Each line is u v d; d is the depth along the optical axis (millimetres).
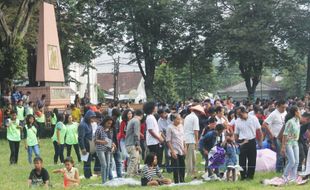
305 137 18656
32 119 23562
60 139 23562
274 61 61500
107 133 17641
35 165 15914
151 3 63406
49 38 46000
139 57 65500
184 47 66250
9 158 26203
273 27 62531
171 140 17500
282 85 104938
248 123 17562
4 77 45094
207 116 22500
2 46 44812
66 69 59844
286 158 18500
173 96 94875
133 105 44750
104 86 135625
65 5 56250
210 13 64125
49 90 44500
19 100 35094
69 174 16797
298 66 68688
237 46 59125
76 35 59000
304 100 33594
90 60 61469
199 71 69188
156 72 94500
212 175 17984
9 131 24094
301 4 62906
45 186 15812
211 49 63562
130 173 18891
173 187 15922
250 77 64562
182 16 64875
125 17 64125
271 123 19219
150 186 16531
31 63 52781
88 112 19500
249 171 17734
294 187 15492
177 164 17469
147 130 18719
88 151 19250
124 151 20422
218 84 116875
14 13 48188
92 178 19156
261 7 60500
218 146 17969
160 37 66125
